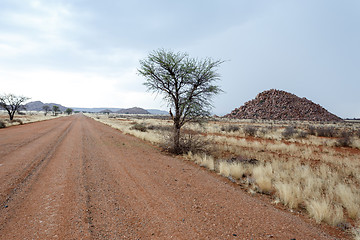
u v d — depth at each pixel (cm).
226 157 830
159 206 361
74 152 839
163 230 279
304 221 333
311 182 496
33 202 355
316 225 322
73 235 254
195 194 429
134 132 1689
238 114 8675
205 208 360
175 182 504
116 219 305
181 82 908
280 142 1386
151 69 928
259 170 584
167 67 909
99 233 263
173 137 940
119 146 1053
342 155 959
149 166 657
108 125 3031
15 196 378
